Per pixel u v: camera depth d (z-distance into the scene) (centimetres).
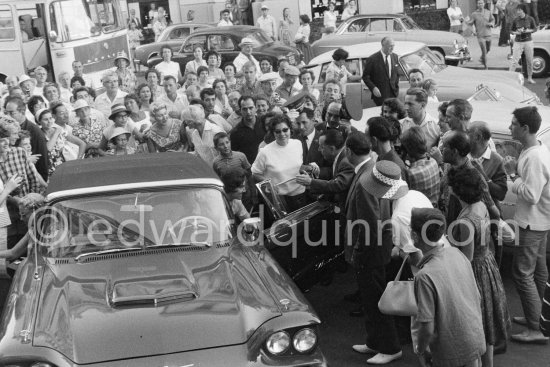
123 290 548
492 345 600
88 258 606
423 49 1595
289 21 2736
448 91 1403
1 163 831
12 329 522
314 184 704
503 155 862
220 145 862
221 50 2219
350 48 1589
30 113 1188
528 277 693
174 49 2489
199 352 501
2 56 2042
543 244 697
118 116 970
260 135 983
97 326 514
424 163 696
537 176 672
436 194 703
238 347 506
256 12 2989
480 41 2145
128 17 3070
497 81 1425
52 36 1986
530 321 696
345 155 700
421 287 496
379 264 647
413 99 822
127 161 725
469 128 713
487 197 634
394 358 671
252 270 591
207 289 556
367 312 666
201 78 1442
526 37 1977
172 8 3256
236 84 1466
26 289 576
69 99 1407
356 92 818
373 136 684
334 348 709
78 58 2022
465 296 505
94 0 2103
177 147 991
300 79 1234
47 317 530
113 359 494
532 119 674
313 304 811
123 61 1580
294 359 517
